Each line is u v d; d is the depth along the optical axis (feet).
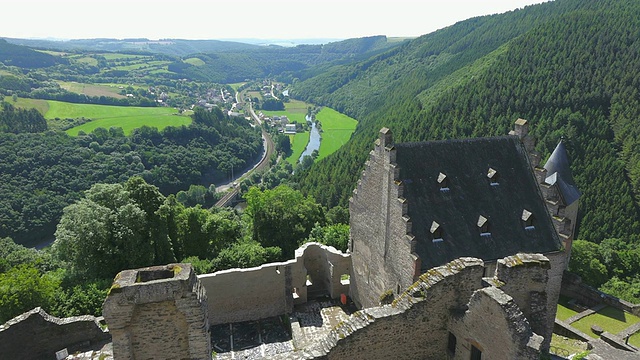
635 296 175.52
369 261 125.70
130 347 67.36
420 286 77.25
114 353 66.90
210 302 127.24
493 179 118.62
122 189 170.71
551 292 119.65
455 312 77.36
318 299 143.33
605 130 350.43
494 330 67.51
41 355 93.25
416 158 115.03
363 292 131.95
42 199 349.61
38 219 342.23
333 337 75.82
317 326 127.75
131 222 159.43
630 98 354.74
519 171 122.31
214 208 331.16
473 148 121.49
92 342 96.99
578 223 312.09
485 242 110.73
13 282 119.65
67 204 359.66
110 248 153.99
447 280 76.33
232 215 283.79
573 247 196.65
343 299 140.05
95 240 152.46
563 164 160.15
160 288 65.57
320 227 219.20
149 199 173.37
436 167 115.75
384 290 117.50
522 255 79.41
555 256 115.96
